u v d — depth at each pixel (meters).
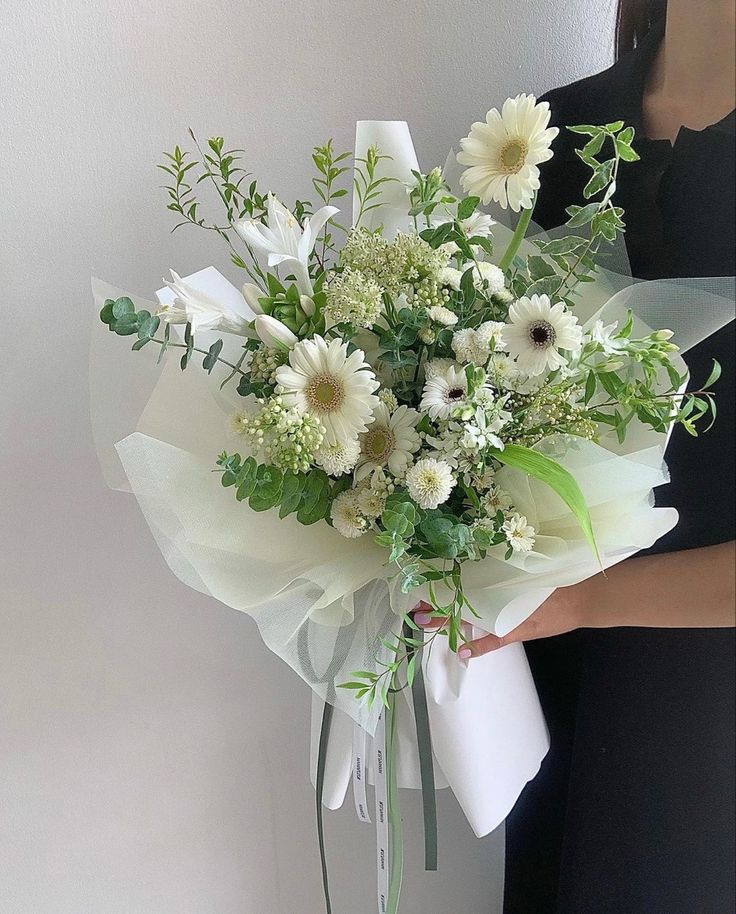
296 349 0.56
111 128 0.84
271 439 0.57
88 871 1.04
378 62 0.88
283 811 1.07
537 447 0.62
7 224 0.84
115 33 0.81
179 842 1.05
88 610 0.96
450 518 0.60
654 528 0.65
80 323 0.88
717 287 0.63
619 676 0.83
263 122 0.87
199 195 0.87
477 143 0.61
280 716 1.04
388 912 0.76
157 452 0.63
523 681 0.83
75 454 0.91
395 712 0.75
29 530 0.92
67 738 0.99
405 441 0.59
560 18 0.90
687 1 0.74
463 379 0.58
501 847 1.17
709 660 0.78
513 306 0.57
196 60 0.84
